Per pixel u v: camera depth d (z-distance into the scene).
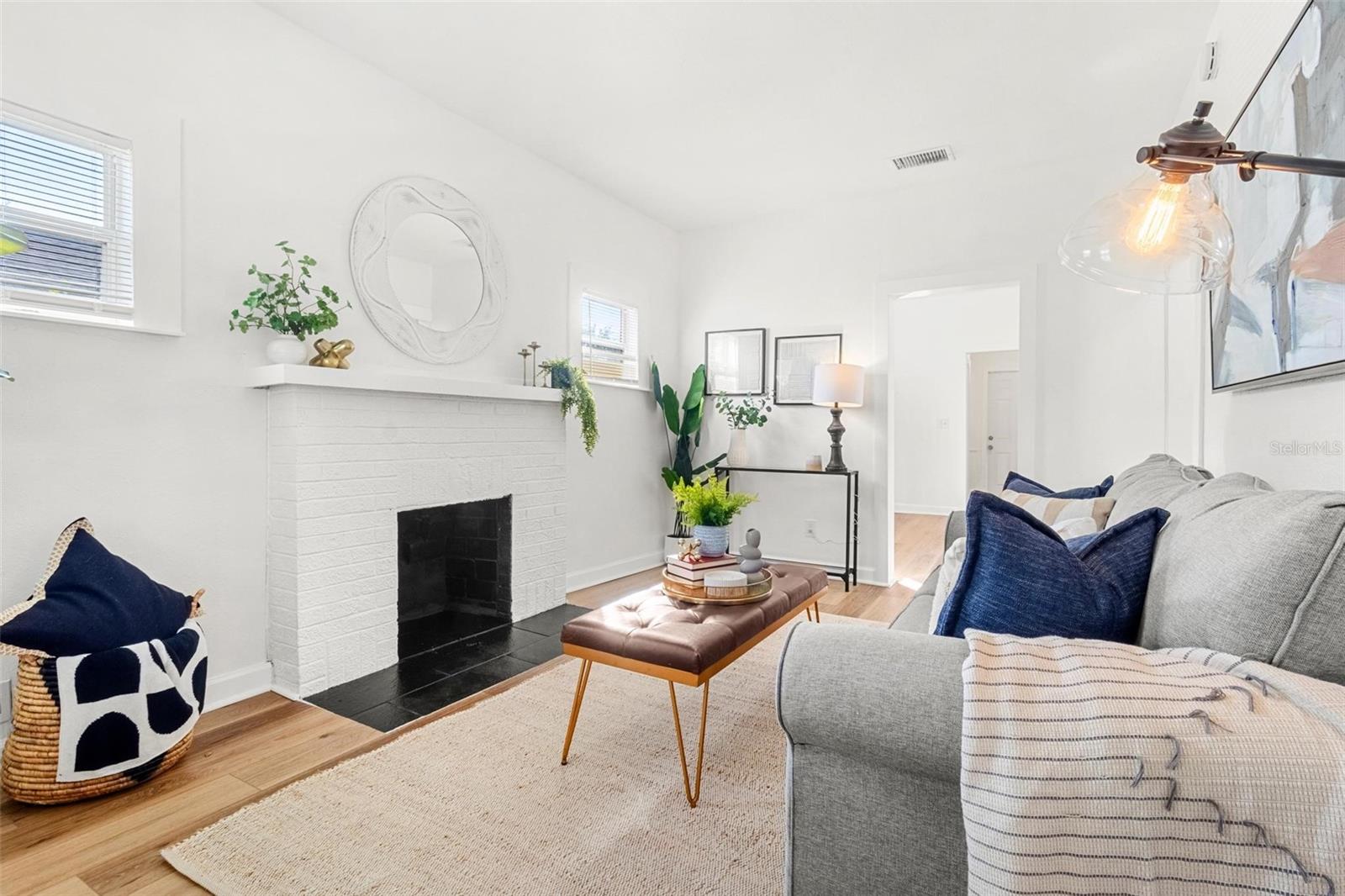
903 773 0.96
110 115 2.12
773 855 1.54
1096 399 3.74
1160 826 0.76
